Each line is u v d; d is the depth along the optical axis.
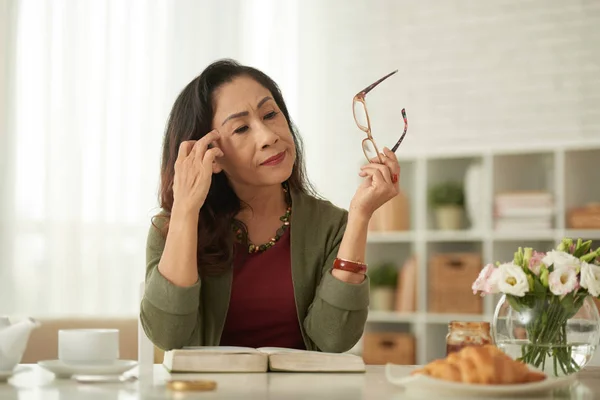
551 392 1.36
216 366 1.60
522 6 5.61
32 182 5.63
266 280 2.09
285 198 2.21
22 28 5.70
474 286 1.61
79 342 1.53
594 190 4.90
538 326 1.54
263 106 2.07
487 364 1.31
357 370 1.62
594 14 5.44
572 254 1.63
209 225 2.06
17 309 5.57
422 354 5.08
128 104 5.68
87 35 5.70
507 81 5.62
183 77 5.73
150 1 5.74
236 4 5.85
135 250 5.62
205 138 1.93
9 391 1.35
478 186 5.02
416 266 5.15
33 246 5.61
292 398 1.26
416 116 5.82
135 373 1.60
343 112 5.96
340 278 1.91
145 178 5.64
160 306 1.82
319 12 6.03
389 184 1.89
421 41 5.86
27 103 5.66
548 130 5.49
